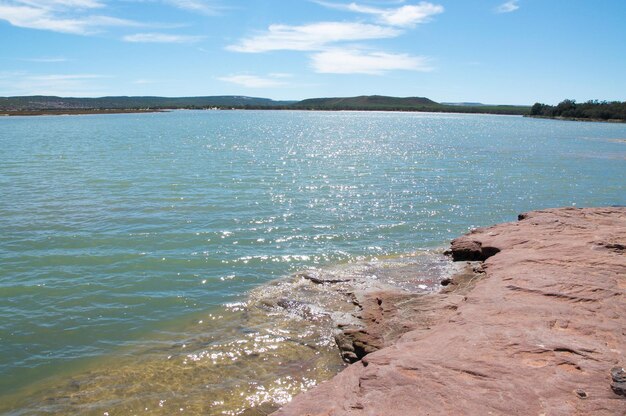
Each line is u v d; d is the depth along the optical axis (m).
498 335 7.32
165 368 8.74
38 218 18.67
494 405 5.62
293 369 8.73
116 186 25.67
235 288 12.57
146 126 90.38
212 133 73.06
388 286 12.50
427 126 104.12
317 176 30.61
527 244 13.27
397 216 20.56
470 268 13.45
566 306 8.42
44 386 8.23
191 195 23.53
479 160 41.06
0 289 12.11
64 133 68.50
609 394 5.68
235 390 8.05
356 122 123.81
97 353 9.30
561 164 39.06
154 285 12.65
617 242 12.62
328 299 11.78
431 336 7.71
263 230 17.84
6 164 34.12
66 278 12.94
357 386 6.46
